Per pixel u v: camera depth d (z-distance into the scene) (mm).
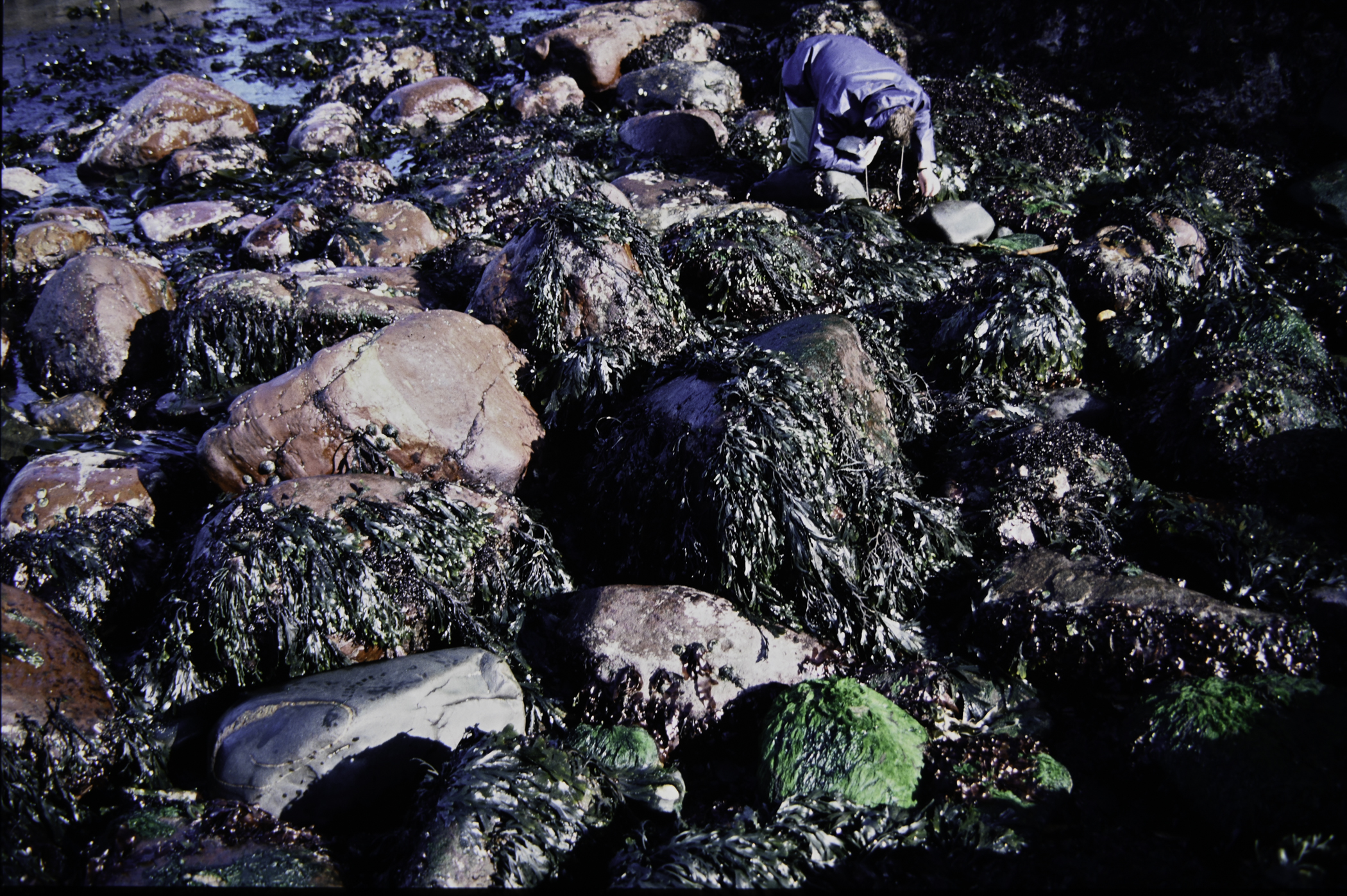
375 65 6902
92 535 3627
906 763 3105
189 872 2875
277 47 7543
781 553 3494
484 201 5406
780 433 3520
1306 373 4055
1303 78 5750
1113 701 3344
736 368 3691
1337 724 3033
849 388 3818
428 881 2857
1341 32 5668
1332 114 5703
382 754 3115
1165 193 5332
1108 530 3711
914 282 4820
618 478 3764
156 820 2984
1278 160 5734
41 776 3021
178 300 4535
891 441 3938
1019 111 5961
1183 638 3305
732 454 3494
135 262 4723
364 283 4473
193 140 6086
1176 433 3979
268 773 3076
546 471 3920
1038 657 3395
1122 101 6090
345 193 5453
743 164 5859
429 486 3631
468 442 3758
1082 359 4449
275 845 2949
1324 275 4895
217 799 3078
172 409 4316
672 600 3398
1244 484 3846
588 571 3734
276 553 3342
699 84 6500
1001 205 5355
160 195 5754
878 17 6824
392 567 3424
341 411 3656
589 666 3373
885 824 3010
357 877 2955
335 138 6160
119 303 4523
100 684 3193
